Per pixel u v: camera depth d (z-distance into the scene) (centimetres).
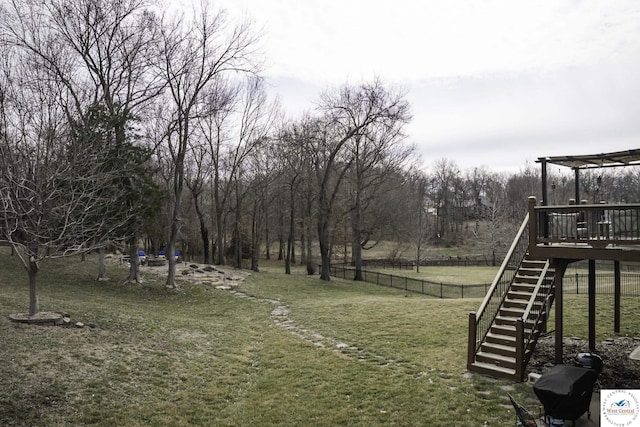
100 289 2214
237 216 4119
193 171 4775
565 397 809
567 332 1523
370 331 1692
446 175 8562
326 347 1503
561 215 1294
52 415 824
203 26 2667
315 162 3731
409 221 5178
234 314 2109
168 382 1091
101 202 1595
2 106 1259
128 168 1716
